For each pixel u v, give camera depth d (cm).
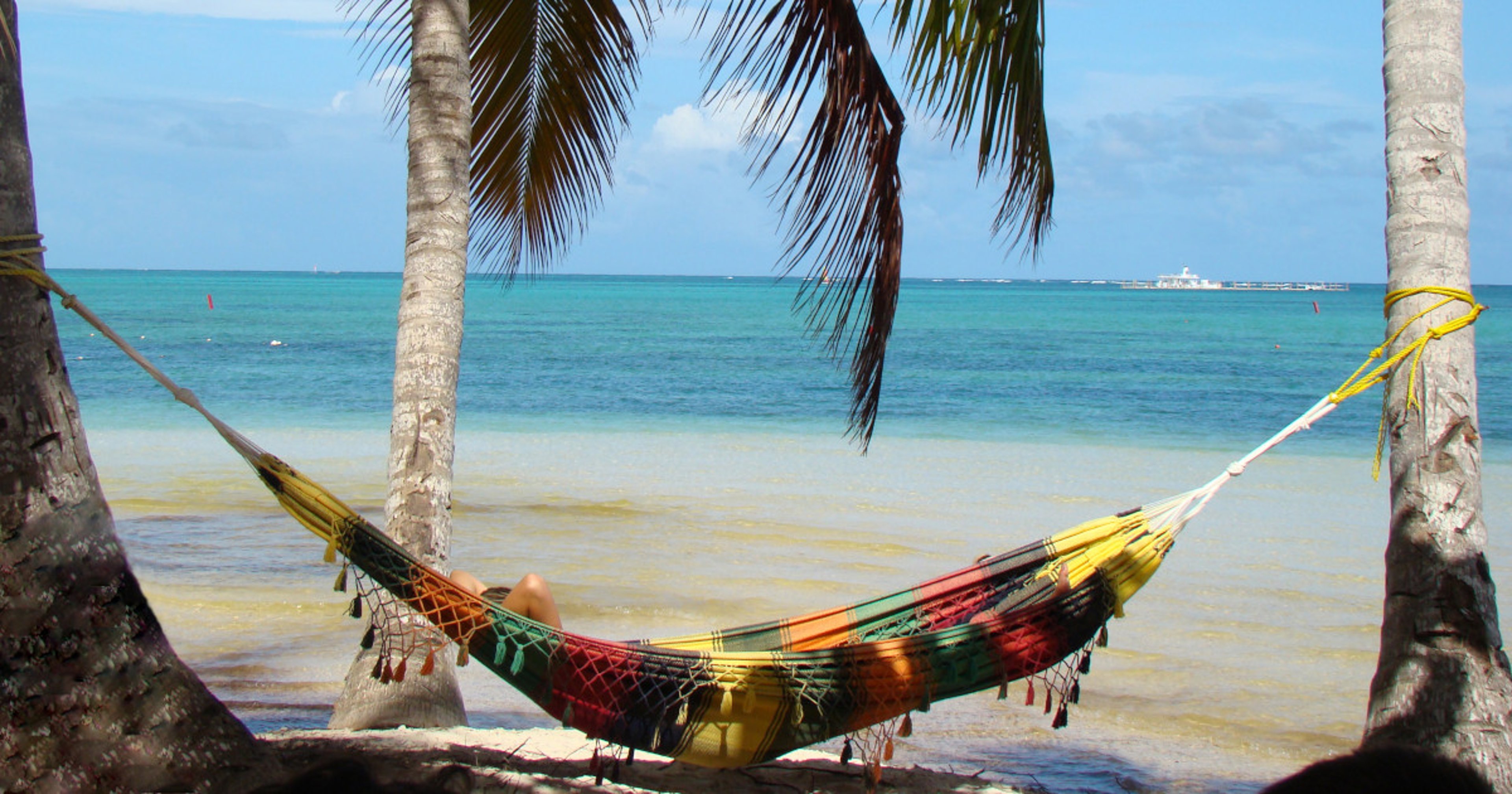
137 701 291
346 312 6338
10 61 286
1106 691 593
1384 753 113
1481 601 358
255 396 2184
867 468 1376
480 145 666
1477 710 350
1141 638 685
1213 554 908
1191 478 1315
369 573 349
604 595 755
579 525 1002
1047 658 359
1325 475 1348
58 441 287
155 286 12012
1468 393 364
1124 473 1355
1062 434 1789
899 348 4009
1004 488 1227
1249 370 3123
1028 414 2083
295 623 682
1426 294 365
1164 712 562
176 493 1105
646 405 2181
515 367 3041
